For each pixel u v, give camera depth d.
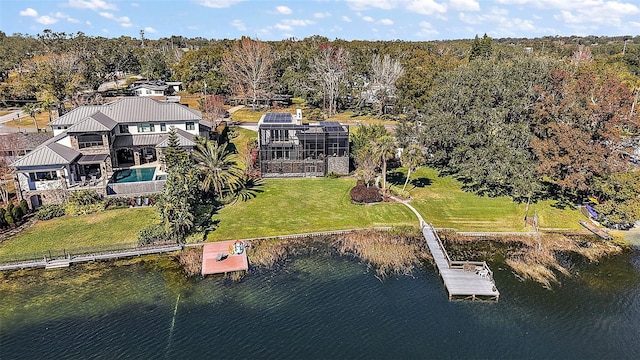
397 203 58.78
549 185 64.88
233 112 109.94
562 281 42.19
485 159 61.28
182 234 47.94
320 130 69.94
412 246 48.38
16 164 53.53
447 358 32.19
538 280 42.22
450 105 71.94
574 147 53.09
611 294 40.16
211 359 31.66
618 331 35.25
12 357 31.62
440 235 50.72
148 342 33.31
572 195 61.53
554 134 57.19
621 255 47.16
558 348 33.38
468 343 33.75
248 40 129.50
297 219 53.72
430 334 34.66
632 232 52.09
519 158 59.12
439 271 43.03
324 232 50.81
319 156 69.19
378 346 33.22
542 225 53.50
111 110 70.56
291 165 69.06
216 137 81.62
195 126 73.12
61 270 43.00
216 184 56.06
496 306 38.25
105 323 35.47
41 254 43.97
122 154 70.94
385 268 44.09
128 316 36.34
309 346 33.09
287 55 145.75
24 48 158.00
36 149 56.09
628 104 53.66
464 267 43.38
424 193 62.59
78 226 50.66
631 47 189.50
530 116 63.25
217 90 124.00
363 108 119.31
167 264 44.22
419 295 39.72
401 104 101.50
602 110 53.06
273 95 121.56
